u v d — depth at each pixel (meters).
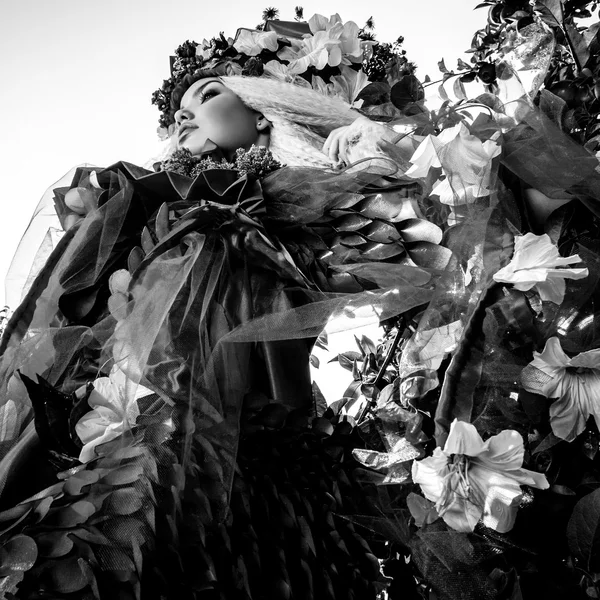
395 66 1.48
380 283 0.91
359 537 0.81
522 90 1.03
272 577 0.72
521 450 0.75
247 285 0.90
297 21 1.69
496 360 0.82
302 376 0.92
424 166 0.96
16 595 0.61
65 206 1.05
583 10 1.15
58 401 0.78
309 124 1.37
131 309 0.82
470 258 0.89
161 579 0.64
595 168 0.90
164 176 0.95
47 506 0.66
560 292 0.83
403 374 0.87
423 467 0.76
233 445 0.74
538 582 0.79
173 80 1.58
